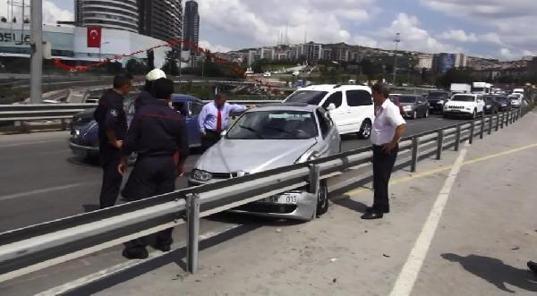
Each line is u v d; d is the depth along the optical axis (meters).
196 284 4.81
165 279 4.91
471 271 5.48
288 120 8.66
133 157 10.91
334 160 7.85
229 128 8.75
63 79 50.38
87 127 11.33
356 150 8.58
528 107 61.16
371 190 9.32
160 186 5.45
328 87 18.47
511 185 10.83
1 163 11.26
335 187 8.79
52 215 7.19
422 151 13.34
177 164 5.55
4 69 61.50
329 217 7.37
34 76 19.11
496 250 6.26
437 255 5.94
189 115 13.58
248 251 5.80
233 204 5.65
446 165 12.98
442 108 41.19
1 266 3.39
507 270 5.57
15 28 67.44
